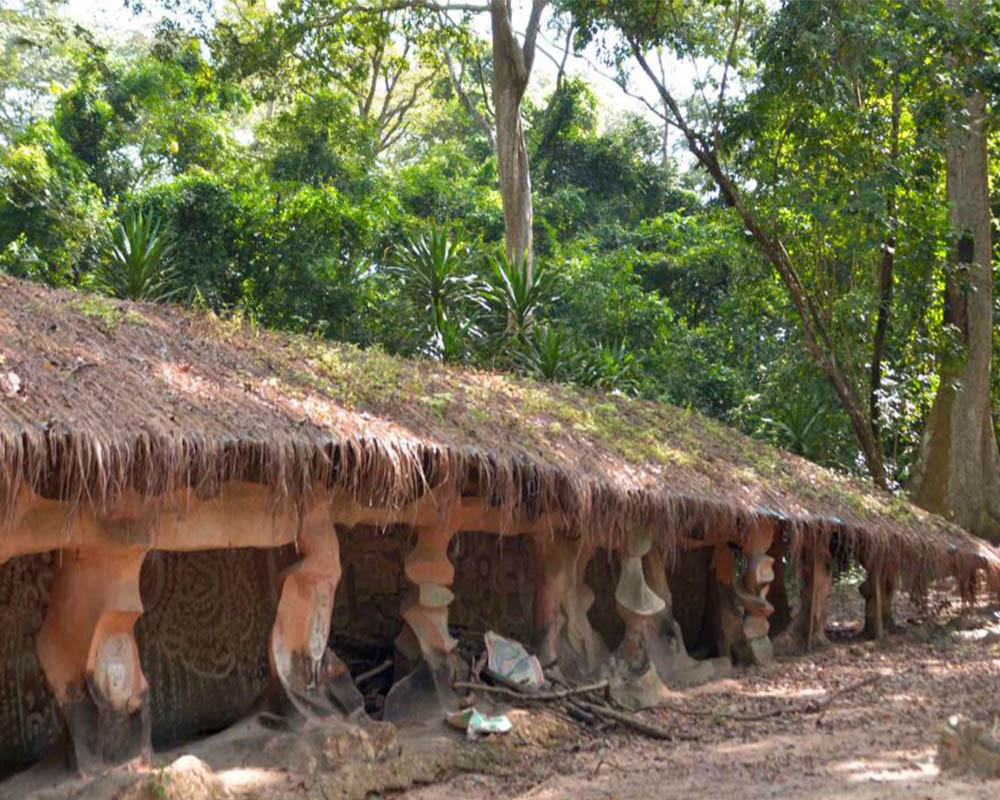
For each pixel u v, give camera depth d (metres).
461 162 30.39
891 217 17.16
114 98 26.52
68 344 8.23
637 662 11.18
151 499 7.49
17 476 6.44
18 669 8.14
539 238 28.92
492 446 9.33
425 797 7.96
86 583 7.55
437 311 16.66
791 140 17.23
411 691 9.66
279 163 25.50
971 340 17.84
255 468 8.00
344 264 21.81
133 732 7.64
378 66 26.48
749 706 10.88
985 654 13.42
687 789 7.81
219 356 9.25
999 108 16.30
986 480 17.89
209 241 21.30
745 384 22.36
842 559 14.11
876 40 15.74
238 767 8.00
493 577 11.72
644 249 28.39
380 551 11.19
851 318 17.72
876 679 11.95
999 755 7.57
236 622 9.65
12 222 21.31
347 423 8.45
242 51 20.72
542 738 9.44
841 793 7.27
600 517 9.99
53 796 7.09
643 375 21.09
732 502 11.34
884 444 20.27
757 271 18.92
